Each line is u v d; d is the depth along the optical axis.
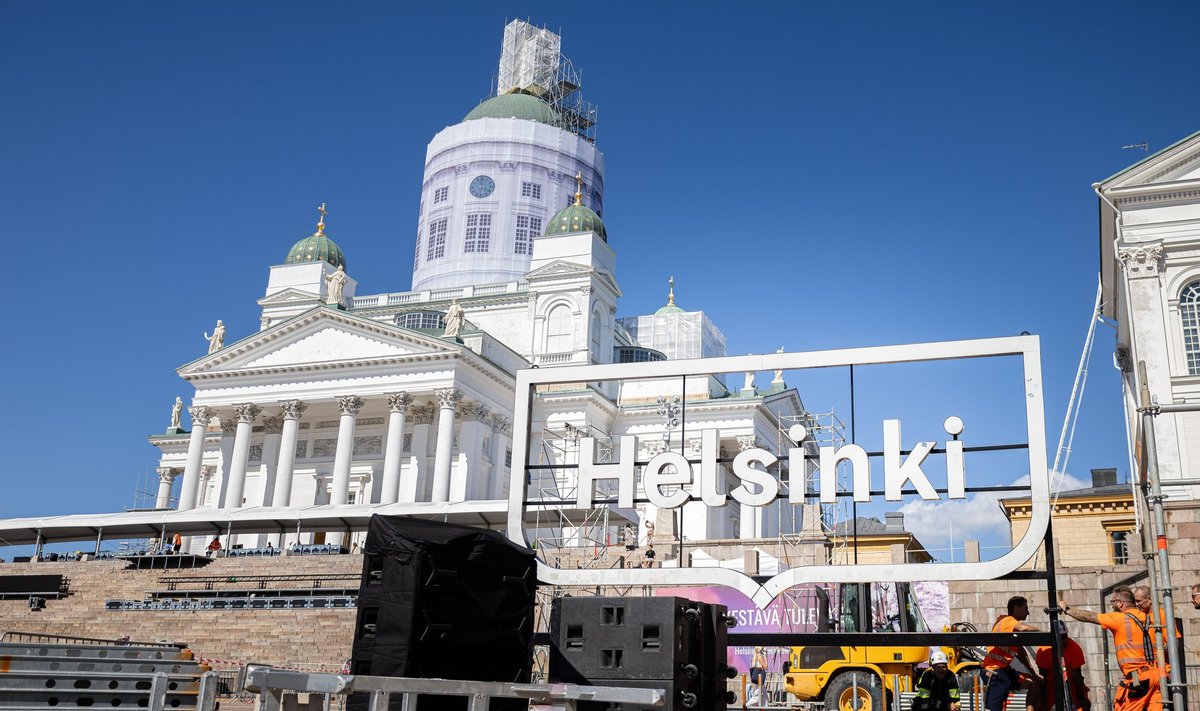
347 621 46.28
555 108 122.44
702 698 16.08
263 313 95.31
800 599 37.12
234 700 31.67
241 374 79.94
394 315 91.94
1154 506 17.00
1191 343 46.78
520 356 85.31
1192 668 30.95
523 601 15.20
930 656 25.58
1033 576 19.88
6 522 66.62
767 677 36.53
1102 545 55.69
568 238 90.56
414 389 75.50
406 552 14.22
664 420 83.69
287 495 76.81
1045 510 20.02
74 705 16.62
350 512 62.84
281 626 46.62
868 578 20.73
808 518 49.34
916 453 21.22
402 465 79.44
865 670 25.91
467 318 93.06
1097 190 49.09
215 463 91.69
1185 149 47.91
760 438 82.12
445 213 110.75
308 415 83.56
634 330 108.62
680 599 15.57
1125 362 52.88
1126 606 17.22
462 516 62.19
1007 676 19.22
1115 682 33.88
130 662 17.39
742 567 44.88
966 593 37.75
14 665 16.58
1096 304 54.38
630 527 59.12
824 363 22.33
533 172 110.56
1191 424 45.41
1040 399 20.70
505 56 126.31
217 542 64.31
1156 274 47.72
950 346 21.50
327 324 78.94
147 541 74.44
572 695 12.05
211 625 47.91
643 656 15.14
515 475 23.88
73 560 65.31
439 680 11.31
